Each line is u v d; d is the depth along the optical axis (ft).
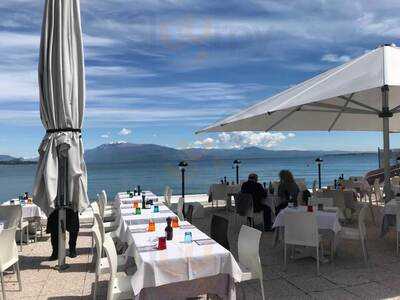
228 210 35.73
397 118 29.76
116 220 23.06
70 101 18.04
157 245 13.03
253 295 14.34
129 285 12.14
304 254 19.20
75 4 18.26
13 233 15.23
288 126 27.99
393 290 14.57
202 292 11.89
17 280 16.69
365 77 14.84
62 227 18.31
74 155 18.03
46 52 17.97
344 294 14.28
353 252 20.06
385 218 21.98
